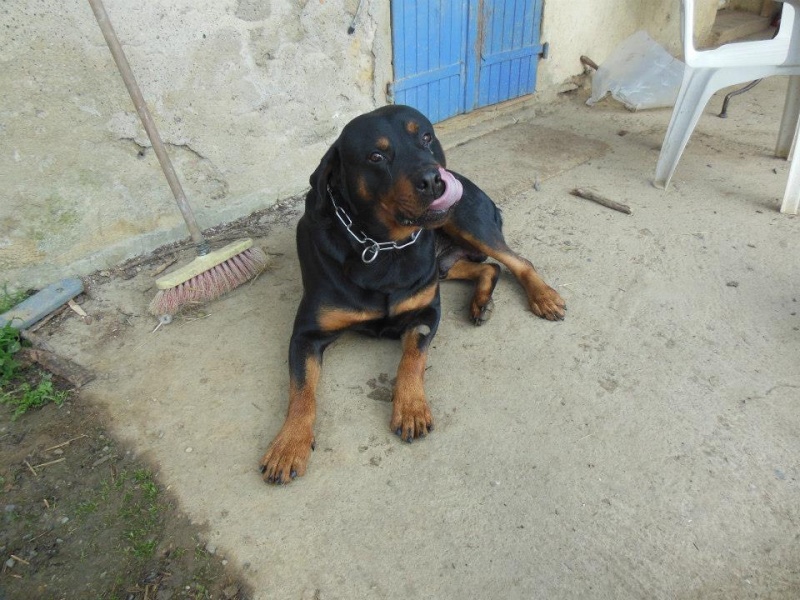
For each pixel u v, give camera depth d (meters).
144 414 2.15
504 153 4.20
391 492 1.85
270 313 2.66
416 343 2.25
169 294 2.56
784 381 2.23
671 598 1.57
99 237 2.86
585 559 1.66
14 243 2.62
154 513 1.80
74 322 2.61
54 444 2.04
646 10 5.59
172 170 2.50
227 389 2.25
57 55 2.42
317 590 1.59
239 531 1.75
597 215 3.41
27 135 2.48
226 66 2.95
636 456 1.96
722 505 1.80
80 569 1.66
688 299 2.69
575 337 2.49
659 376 2.27
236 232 3.25
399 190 1.89
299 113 3.36
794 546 1.69
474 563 1.66
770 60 3.30
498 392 2.22
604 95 5.13
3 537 1.74
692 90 3.37
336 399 2.20
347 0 3.27
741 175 3.79
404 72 3.96
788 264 2.90
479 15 4.24
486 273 2.70
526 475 1.90
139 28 2.60
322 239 2.16
